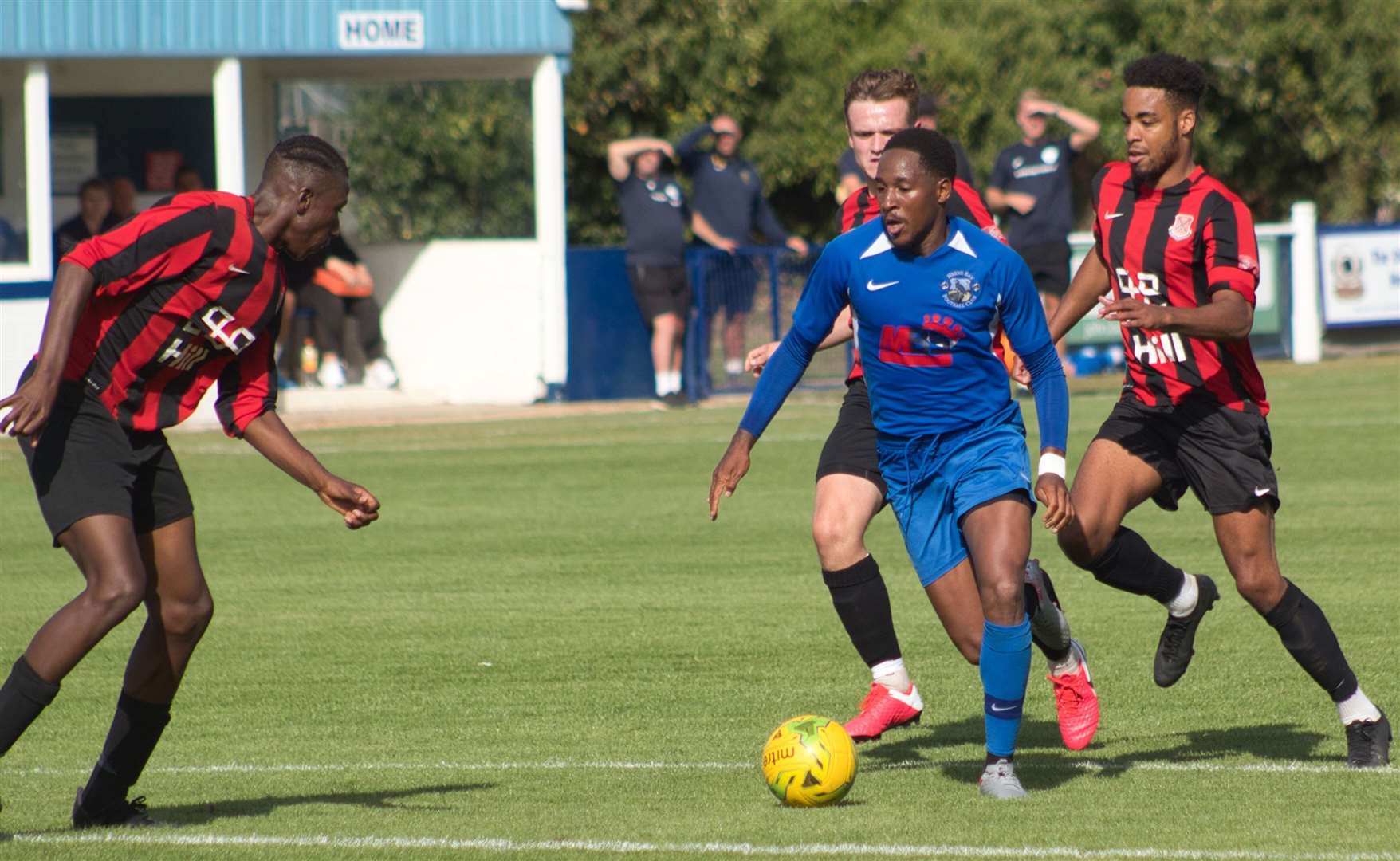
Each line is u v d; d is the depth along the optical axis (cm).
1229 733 2255
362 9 6712
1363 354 8331
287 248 1788
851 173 5625
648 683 2597
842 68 11344
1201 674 2594
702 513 4325
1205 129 11588
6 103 7075
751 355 2289
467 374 7231
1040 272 6825
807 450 5484
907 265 1928
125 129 7219
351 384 7188
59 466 1722
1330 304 8288
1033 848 1694
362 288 7019
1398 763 2072
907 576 3481
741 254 7112
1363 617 2928
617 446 5672
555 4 6919
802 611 3119
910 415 1980
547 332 7125
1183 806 1867
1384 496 4288
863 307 1955
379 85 7206
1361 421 5762
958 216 2200
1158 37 11494
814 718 1917
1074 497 2147
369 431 6206
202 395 1819
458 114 7188
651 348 7244
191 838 1778
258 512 4462
